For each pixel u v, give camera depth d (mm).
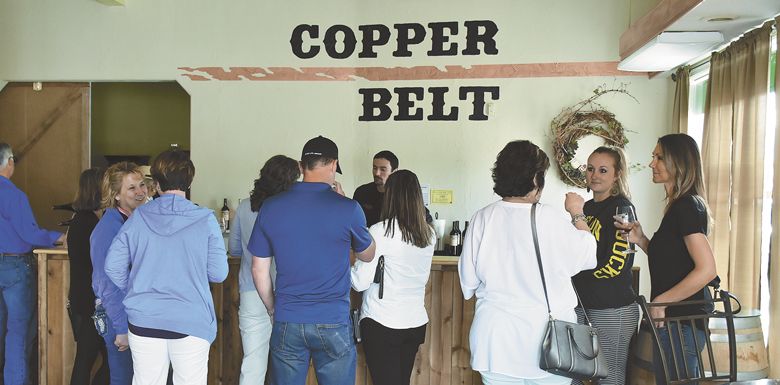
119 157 6875
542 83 5281
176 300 2395
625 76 5168
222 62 5633
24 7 5820
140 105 7297
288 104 5582
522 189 2109
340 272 2516
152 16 5691
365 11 5492
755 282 3346
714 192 3848
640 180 5145
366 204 4516
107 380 3207
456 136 5406
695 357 2359
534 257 2053
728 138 3727
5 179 3545
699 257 2262
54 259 3512
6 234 3510
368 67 5500
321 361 2545
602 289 2518
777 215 3074
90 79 5762
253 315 3090
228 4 5621
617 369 2523
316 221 2441
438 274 3338
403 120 5465
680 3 3293
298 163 3096
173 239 2404
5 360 3539
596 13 5203
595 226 2551
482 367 2084
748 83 3422
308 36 5551
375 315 2740
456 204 5410
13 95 5930
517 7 5301
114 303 2699
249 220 3062
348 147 5531
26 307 3588
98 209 3102
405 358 2863
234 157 5633
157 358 2416
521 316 2043
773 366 3072
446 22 5395
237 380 3457
